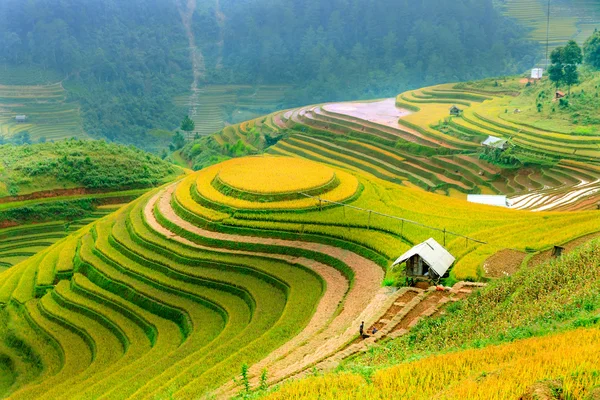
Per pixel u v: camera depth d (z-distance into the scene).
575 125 103.81
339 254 52.72
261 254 55.22
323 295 46.16
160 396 33.16
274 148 128.38
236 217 61.62
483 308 33.81
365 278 47.53
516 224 54.34
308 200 62.69
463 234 52.38
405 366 22.31
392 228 55.16
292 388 22.02
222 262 54.94
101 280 58.59
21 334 55.25
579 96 113.31
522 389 17.70
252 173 70.62
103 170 98.31
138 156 106.50
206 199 66.06
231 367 35.81
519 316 29.80
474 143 106.88
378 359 28.47
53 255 68.75
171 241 60.53
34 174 92.94
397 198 65.69
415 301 39.50
